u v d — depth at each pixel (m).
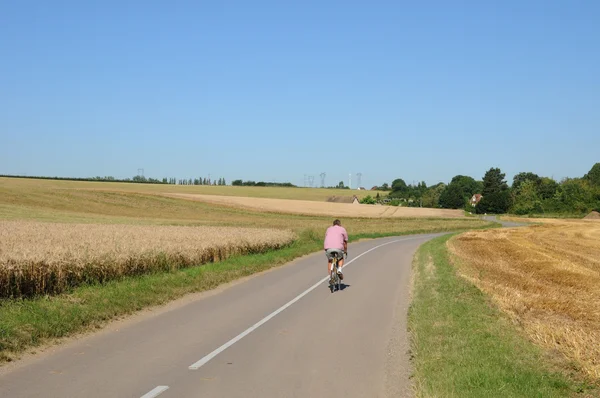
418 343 9.02
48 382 6.84
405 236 59.06
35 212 57.69
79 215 60.31
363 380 7.28
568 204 133.12
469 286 15.70
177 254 18.48
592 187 135.38
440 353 8.24
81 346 8.77
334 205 107.75
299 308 12.90
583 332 9.64
